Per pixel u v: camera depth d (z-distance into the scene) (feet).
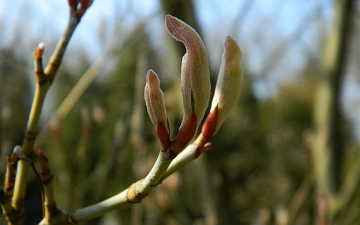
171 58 1.65
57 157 2.02
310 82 4.72
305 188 1.44
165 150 0.55
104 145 2.33
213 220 1.58
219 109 0.56
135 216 1.67
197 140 0.58
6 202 0.68
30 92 2.06
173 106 1.72
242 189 4.08
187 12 1.56
